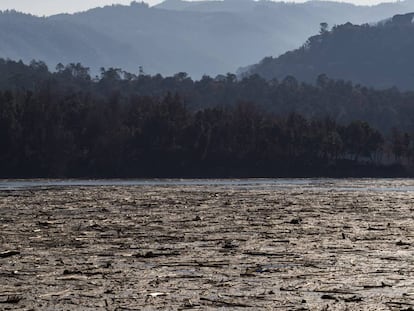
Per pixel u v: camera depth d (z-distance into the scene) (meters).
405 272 30.42
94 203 88.06
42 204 85.94
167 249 39.41
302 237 45.66
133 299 24.64
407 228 52.16
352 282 27.94
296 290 26.28
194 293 25.73
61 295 25.41
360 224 56.09
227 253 37.34
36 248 40.19
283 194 117.31
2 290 26.53
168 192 123.81
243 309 23.02
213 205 84.19
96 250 39.09
